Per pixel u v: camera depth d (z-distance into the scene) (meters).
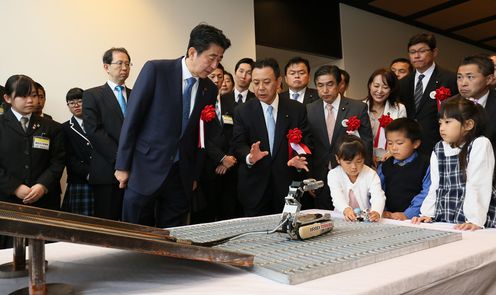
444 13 5.84
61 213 0.76
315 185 0.92
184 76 1.54
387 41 5.83
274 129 2.10
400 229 1.00
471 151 1.22
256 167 2.05
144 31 3.31
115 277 0.69
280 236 0.92
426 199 1.39
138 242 0.57
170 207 1.69
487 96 1.99
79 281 0.67
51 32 2.84
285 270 0.64
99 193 2.28
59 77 2.88
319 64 5.43
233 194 2.71
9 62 2.67
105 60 2.36
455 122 1.27
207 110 1.67
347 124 2.12
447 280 0.71
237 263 0.66
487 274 0.81
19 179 2.07
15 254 0.74
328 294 0.57
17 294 0.60
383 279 0.63
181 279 0.67
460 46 7.21
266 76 2.03
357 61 5.38
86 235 0.54
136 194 1.52
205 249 0.62
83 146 2.53
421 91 2.49
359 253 0.74
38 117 2.24
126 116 1.50
